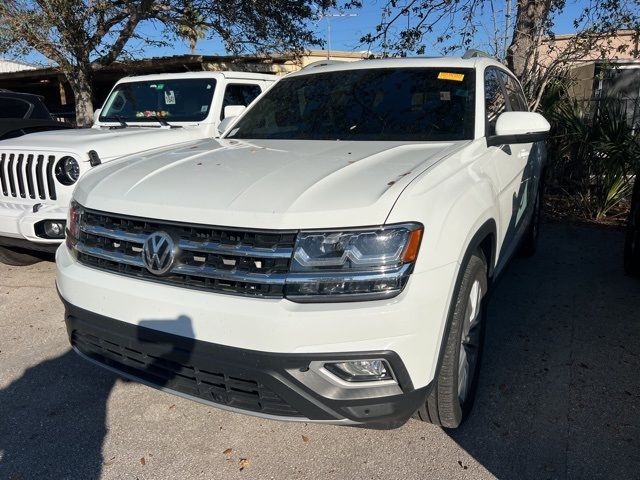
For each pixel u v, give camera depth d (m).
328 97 3.86
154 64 14.98
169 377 2.42
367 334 2.06
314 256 2.11
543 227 7.15
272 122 3.89
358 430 2.86
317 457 2.66
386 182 2.34
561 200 8.04
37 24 9.16
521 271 5.35
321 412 2.17
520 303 4.52
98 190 2.71
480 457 2.63
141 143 5.15
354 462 2.62
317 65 4.41
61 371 3.49
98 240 2.59
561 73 8.37
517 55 7.83
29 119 7.17
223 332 2.15
